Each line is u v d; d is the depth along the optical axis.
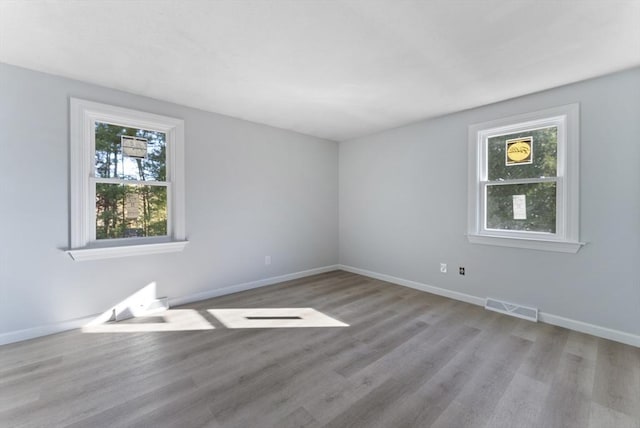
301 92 2.76
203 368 1.94
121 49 2.02
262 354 2.13
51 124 2.41
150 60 2.17
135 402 1.60
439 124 3.49
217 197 3.44
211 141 3.37
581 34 1.79
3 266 2.25
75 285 2.55
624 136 2.28
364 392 1.70
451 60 2.14
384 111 3.29
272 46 1.98
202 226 3.31
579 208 2.49
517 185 2.91
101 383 1.77
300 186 4.32
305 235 4.41
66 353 2.12
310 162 4.44
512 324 2.66
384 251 4.18
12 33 1.82
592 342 2.30
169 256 3.08
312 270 4.52
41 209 2.38
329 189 4.74
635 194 2.24
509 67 2.24
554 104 2.61
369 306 3.13
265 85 2.61
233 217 3.59
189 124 3.19
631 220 2.27
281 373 1.89
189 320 2.75
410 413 1.53
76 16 1.65
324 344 2.28
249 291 3.66
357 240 4.59
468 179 3.23
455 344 2.28
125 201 2.85
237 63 2.22
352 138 4.60
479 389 1.73
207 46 1.98
